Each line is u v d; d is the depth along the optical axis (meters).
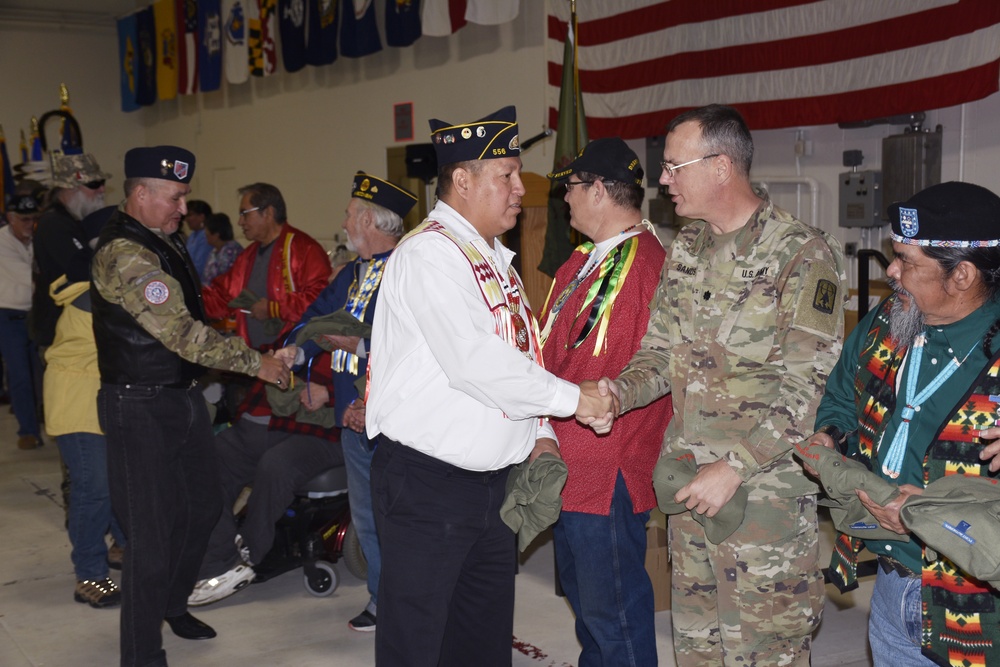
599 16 6.22
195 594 3.98
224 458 4.19
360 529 3.56
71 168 4.11
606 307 2.57
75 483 4.09
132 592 3.16
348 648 3.64
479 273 2.31
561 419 2.61
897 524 1.84
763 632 2.30
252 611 4.04
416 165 5.77
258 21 10.23
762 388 2.26
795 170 5.59
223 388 4.66
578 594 2.75
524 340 2.41
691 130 2.29
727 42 5.54
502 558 2.51
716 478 2.17
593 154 2.68
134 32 13.02
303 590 4.29
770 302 2.24
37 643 3.74
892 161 4.93
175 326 3.07
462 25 7.19
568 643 3.61
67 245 4.57
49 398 4.04
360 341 3.36
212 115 12.58
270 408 4.15
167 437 3.19
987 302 1.82
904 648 1.97
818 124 5.14
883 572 2.03
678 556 2.51
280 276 4.91
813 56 5.12
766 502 2.26
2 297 6.95
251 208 4.98
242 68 10.62
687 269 2.42
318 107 10.23
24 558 4.76
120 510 3.17
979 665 1.80
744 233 2.30
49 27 13.62
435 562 2.34
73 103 13.91
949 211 1.79
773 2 5.27
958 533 1.68
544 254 4.02
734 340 2.27
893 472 1.92
